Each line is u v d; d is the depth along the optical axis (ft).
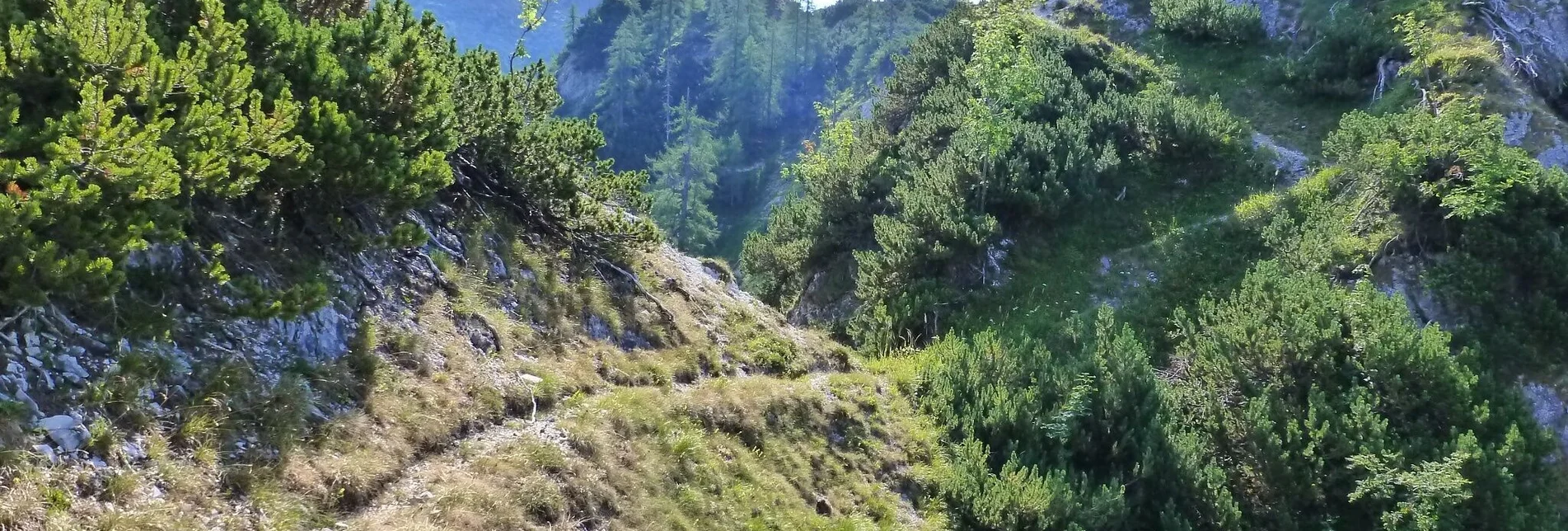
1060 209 83.87
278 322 29.04
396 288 35.83
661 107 301.43
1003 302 76.69
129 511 20.75
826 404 50.39
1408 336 53.67
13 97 23.03
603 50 329.31
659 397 40.32
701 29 335.06
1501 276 61.93
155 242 26.58
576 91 337.52
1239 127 94.63
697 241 204.13
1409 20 92.58
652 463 35.45
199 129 25.86
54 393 21.70
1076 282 78.38
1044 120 97.25
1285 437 52.90
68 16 24.45
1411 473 47.42
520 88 53.83
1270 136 97.25
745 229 230.07
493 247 43.78
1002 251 81.35
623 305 48.65
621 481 33.35
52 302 22.98
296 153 28.91
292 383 27.40
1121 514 46.21
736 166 260.01
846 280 91.35
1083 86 107.24
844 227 95.20
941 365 60.95
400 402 30.32
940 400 56.34
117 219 23.50
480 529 26.68
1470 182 65.26
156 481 21.89
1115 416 53.52
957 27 121.08
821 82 305.73
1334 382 54.80
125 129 23.07
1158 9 124.47
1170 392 57.93
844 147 119.34
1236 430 54.44
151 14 29.17
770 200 237.86
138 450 22.31
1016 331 72.43
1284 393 55.83
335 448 26.58
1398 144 70.23
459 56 47.55
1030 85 86.99
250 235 30.99
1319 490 50.01
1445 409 51.67
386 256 36.73
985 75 85.51
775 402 46.62
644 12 341.41
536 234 48.52
